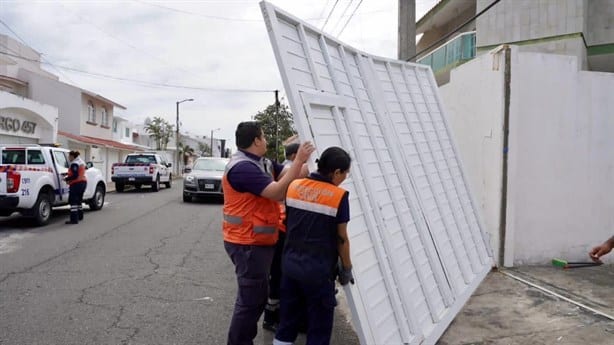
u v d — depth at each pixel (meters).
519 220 7.29
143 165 23.09
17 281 6.58
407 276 4.66
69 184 12.23
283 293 3.75
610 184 7.65
